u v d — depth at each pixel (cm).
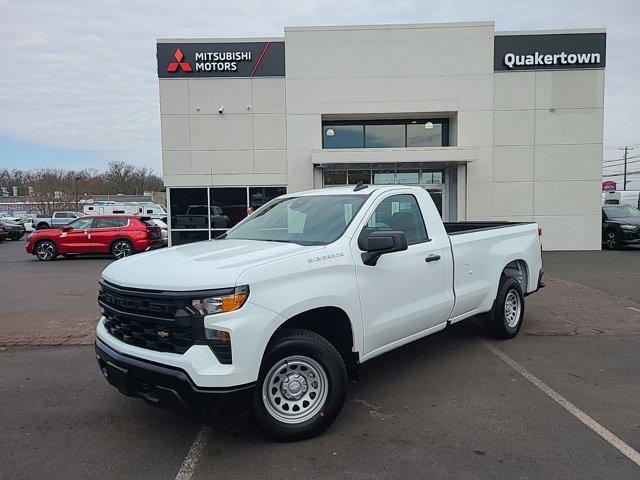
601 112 1667
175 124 1714
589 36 1650
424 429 379
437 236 504
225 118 1717
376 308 416
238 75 1706
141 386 348
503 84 1675
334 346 410
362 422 393
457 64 1678
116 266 399
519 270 662
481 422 390
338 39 1692
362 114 1723
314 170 1748
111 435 379
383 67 1694
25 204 7444
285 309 344
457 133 1697
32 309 845
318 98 1708
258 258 361
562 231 1703
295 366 362
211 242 463
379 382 482
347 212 439
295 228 452
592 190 1688
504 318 609
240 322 322
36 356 583
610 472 314
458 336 645
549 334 648
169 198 1730
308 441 363
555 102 1675
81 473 324
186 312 323
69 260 1734
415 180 1789
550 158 1688
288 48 1698
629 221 1723
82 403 443
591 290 957
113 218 1766
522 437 363
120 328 366
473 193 1698
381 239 388
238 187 1733
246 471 323
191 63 1698
